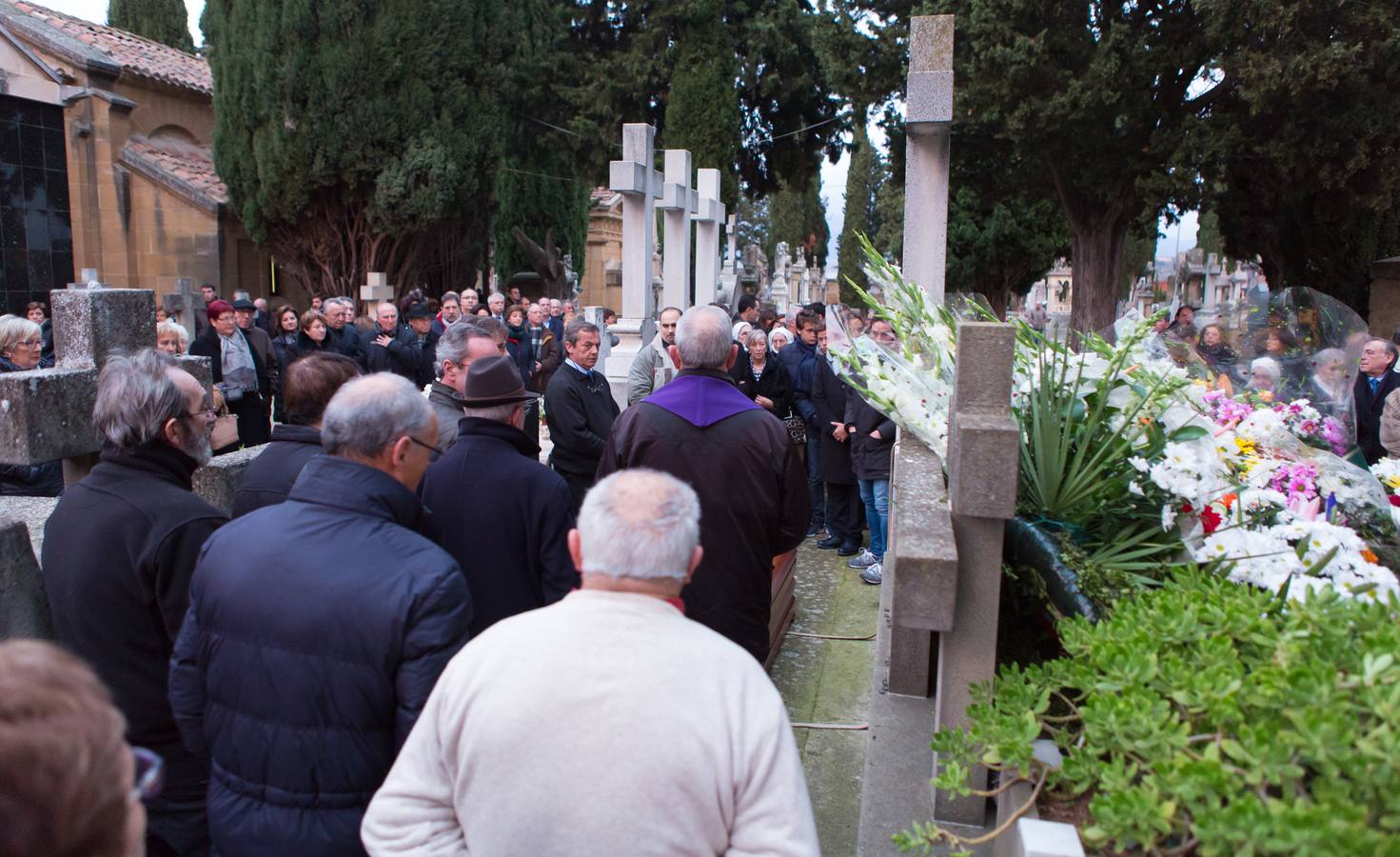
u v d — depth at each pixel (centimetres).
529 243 2278
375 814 165
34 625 285
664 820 149
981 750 212
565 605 165
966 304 369
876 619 561
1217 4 1236
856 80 1780
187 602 247
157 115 2184
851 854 330
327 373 298
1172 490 257
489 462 298
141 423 252
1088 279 1688
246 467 369
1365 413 590
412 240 1978
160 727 252
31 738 89
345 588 204
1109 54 1334
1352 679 164
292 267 2016
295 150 1808
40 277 1962
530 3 2230
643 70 2311
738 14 2394
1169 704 179
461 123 1916
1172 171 1399
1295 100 1247
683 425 328
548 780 151
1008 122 1414
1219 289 2836
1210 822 145
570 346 507
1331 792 145
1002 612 275
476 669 161
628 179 988
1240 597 201
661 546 164
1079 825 184
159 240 2058
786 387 748
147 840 253
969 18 1416
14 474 476
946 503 252
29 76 1925
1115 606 216
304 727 203
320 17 1788
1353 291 1600
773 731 158
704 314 339
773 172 2770
